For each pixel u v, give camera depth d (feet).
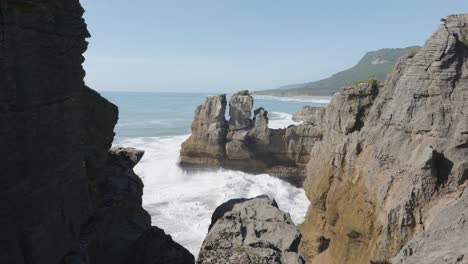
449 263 45.96
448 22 84.64
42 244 40.86
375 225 80.43
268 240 56.70
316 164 109.50
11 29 36.04
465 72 79.46
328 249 96.63
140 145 294.46
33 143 39.73
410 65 88.07
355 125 100.17
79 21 48.57
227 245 54.80
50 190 42.91
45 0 40.63
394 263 54.39
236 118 231.50
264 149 221.87
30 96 38.93
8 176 36.24
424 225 72.08
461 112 77.46
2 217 35.70
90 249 53.52
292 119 403.54
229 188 193.77
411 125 81.10
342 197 92.53
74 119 48.73
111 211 64.75
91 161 65.00
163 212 152.05
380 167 83.51
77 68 48.75
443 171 75.36
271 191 199.11
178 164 230.07
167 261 57.98
